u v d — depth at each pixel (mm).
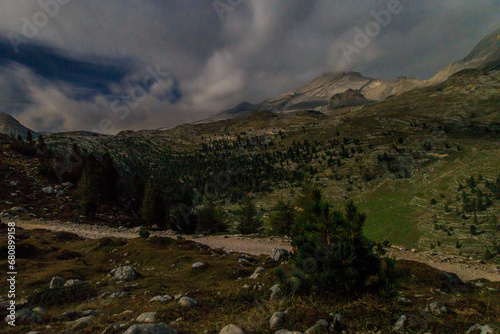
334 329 4535
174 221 62125
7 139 77438
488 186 177000
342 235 6953
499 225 140375
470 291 11227
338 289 6324
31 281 15844
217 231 70812
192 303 7328
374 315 4922
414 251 24047
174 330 5027
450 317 4586
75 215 47656
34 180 55094
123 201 65688
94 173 58188
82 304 11477
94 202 50000
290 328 4738
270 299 7051
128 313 8039
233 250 29516
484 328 3936
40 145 75812
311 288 6598
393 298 5703
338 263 6441
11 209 42094
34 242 28188
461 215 161250
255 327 4992
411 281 12430
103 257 25156
